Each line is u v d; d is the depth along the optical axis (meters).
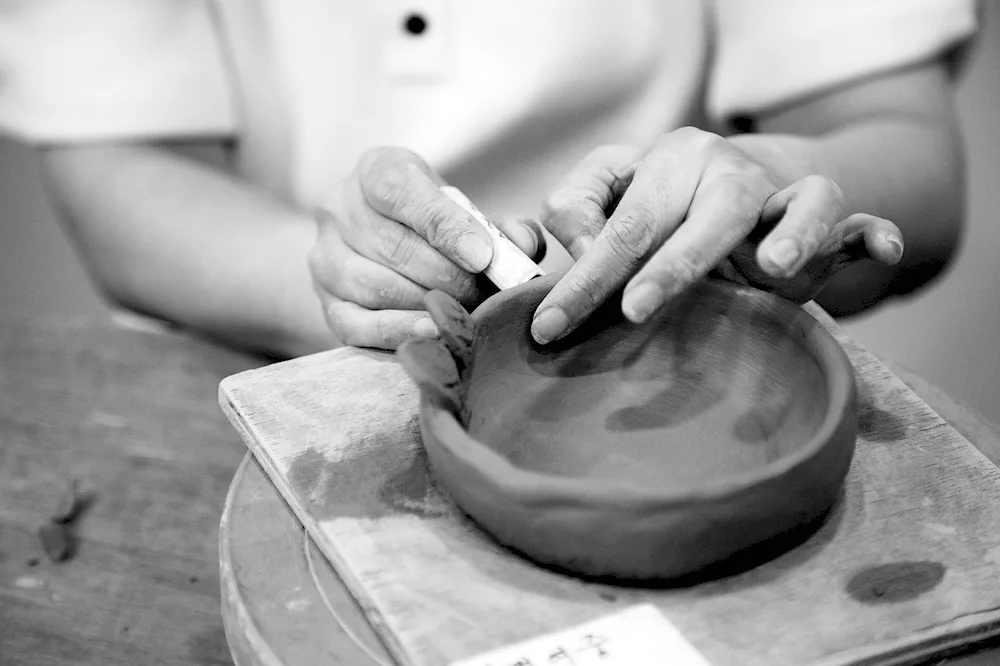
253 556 0.67
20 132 1.37
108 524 0.93
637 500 0.53
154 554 0.89
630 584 0.59
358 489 0.68
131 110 1.34
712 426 0.69
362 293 0.83
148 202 1.34
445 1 1.20
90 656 0.80
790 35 1.26
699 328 0.72
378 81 1.25
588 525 0.55
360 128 1.27
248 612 0.62
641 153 0.81
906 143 1.21
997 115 1.97
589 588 0.59
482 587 0.60
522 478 0.55
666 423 0.70
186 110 1.36
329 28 1.24
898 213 1.18
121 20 1.32
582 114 1.27
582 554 0.57
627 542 0.55
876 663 0.54
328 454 0.71
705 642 0.55
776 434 0.67
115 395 1.08
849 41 1.25
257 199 1.35
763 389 0.70
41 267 2.14
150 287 1.35
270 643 0.60
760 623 0.56
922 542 0.62
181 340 1.17
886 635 0.55
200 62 1.36
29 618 0.84
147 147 1.42
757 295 0.69
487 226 0.78
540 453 0.68
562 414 0.71
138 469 0.99
